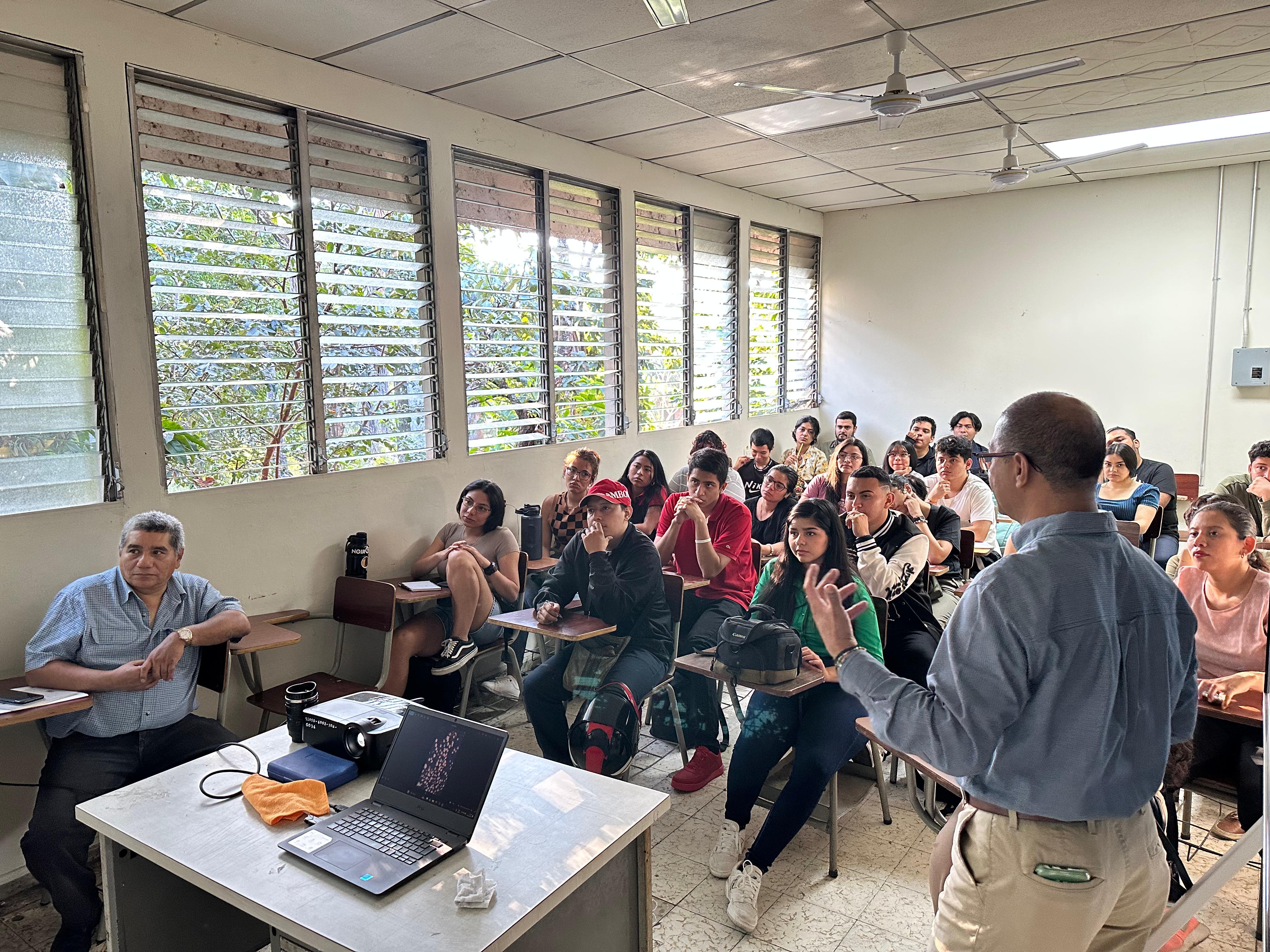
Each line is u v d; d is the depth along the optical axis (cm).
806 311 738
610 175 500
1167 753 126
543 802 161
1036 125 457
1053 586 122
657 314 557
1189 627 134
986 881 130
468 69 351
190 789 169
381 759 176
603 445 507
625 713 286
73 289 273
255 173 324
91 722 233
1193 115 440
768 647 243
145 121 290
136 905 176
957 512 431
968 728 123
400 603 370
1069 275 635
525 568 381
